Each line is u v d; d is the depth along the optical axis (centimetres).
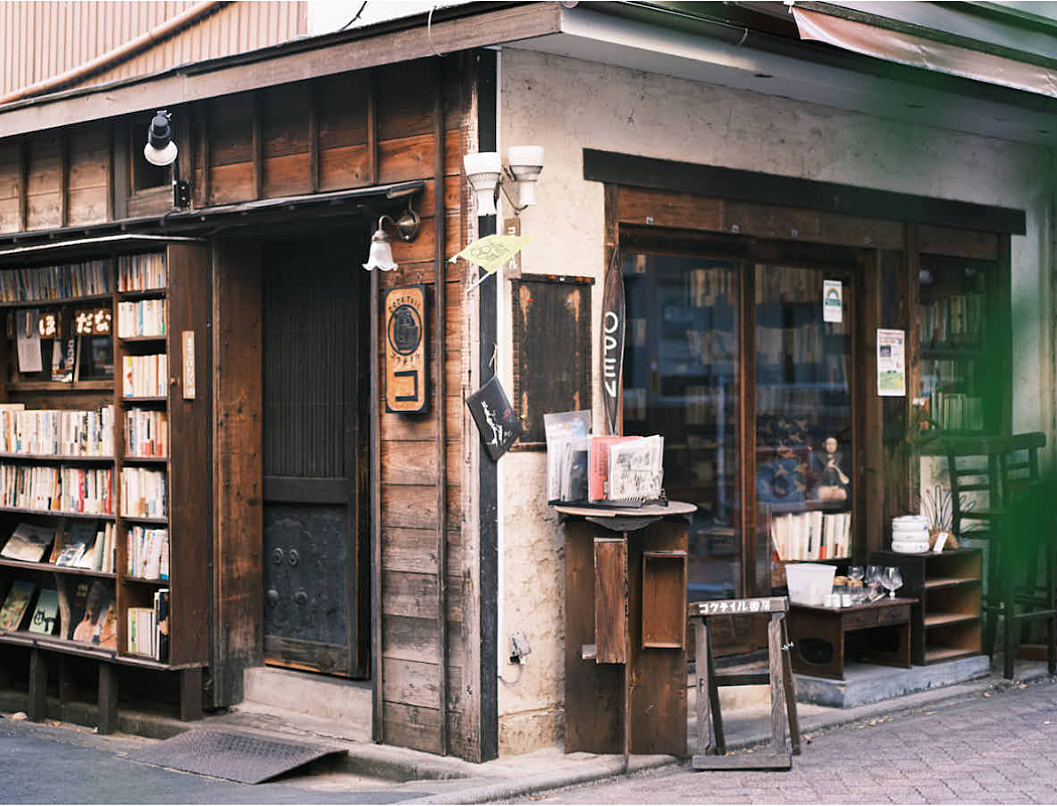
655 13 565
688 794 532
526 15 539
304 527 716
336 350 702
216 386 712
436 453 601
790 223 743
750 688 715
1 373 838
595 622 588
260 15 722
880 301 801
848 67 640
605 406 643
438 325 596
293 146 670
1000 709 710
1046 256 901
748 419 729
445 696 597
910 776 552
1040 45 649
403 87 616
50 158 805
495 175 575
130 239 696
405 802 512
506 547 597
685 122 680
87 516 752
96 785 573
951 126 790
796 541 765
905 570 774
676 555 597
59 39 852
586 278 631
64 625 780
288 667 721
